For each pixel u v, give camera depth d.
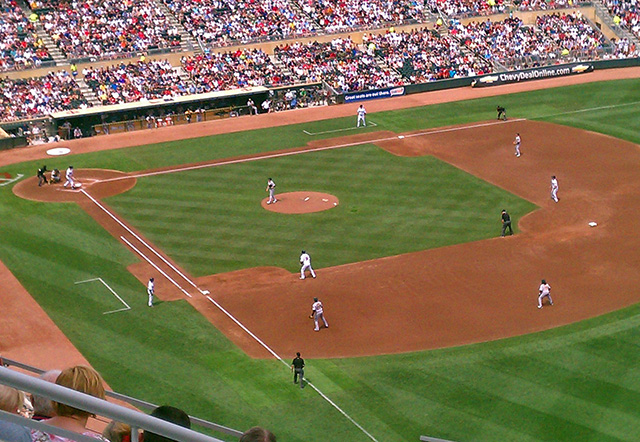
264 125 88.12
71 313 47.78
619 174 71.00
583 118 88.00
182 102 89.12
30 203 65.94
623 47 111.44
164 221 61.81
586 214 62.06
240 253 56.06
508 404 37.94
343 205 64.38
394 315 47.06
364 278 51.84
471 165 73.69
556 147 78.62
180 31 101.88
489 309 47.50
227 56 99.69
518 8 115.69
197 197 66.81
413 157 76.19
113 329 46.00
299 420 37.28
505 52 109.00
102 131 87.00
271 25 104.75
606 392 38.69
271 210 63.56
